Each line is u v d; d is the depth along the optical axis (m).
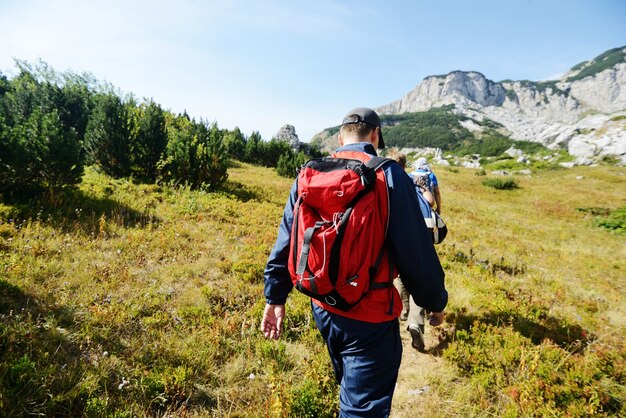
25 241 5.42
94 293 4.27
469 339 4.16
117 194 9.28
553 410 2.97
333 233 1.53
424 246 1.69
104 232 6.29
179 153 12.33
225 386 3.12
